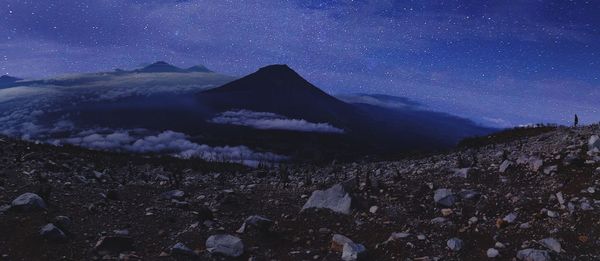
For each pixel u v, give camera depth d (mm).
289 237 14117
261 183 23062
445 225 14055
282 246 13422
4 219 13203
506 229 13305
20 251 11625
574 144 19922
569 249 11508
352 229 14492
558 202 14508
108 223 14641
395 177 20391
